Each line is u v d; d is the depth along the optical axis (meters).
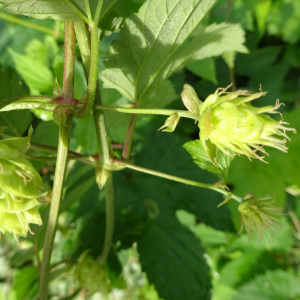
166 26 0.14
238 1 0.32
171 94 0.20
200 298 0.22
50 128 0.18
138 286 0.34
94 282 0.19
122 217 0.23
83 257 0.20
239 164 0.25
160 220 0.24
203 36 0.17
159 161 0.25
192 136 0.29
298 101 0.35
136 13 0.13
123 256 0.24
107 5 0.12
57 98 0.12
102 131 0.13
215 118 0.11
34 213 0.12
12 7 0.11
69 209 0.24
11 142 0.11
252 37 0.34
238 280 0.34
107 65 0.15
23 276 0.23
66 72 0.12
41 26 0.26
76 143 0.22
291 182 0.24
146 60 0.15
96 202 0.24
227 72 0.34
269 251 0.34
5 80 0.17
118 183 0.24
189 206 0.24
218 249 0.35
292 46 0.35
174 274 0.23
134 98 0.17
